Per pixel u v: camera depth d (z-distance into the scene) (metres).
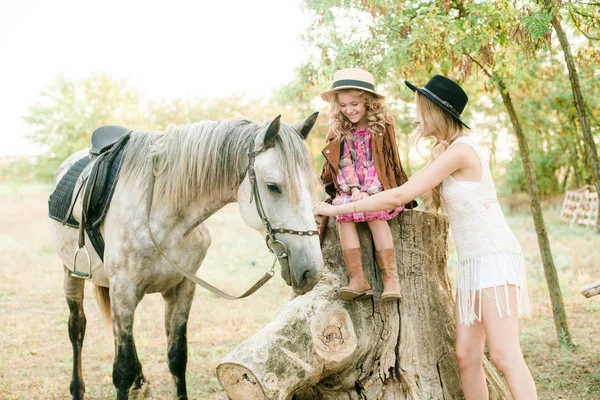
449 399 3.06
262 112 26.59
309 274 2.58
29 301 7.47
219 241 12.66
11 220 14.99
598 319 6.04
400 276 3.13
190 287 3.57
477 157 2.68
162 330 6.24
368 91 2.74
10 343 5.60
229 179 2.97
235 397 2.69
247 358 2.63
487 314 2.61
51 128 28.05
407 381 2.97
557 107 13.90
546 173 19.27
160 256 3.23
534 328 5.77
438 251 3.33
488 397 2.98
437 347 3.12
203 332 5.94
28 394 4.19
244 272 9.20
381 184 2.75
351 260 2.85
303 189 2.62
